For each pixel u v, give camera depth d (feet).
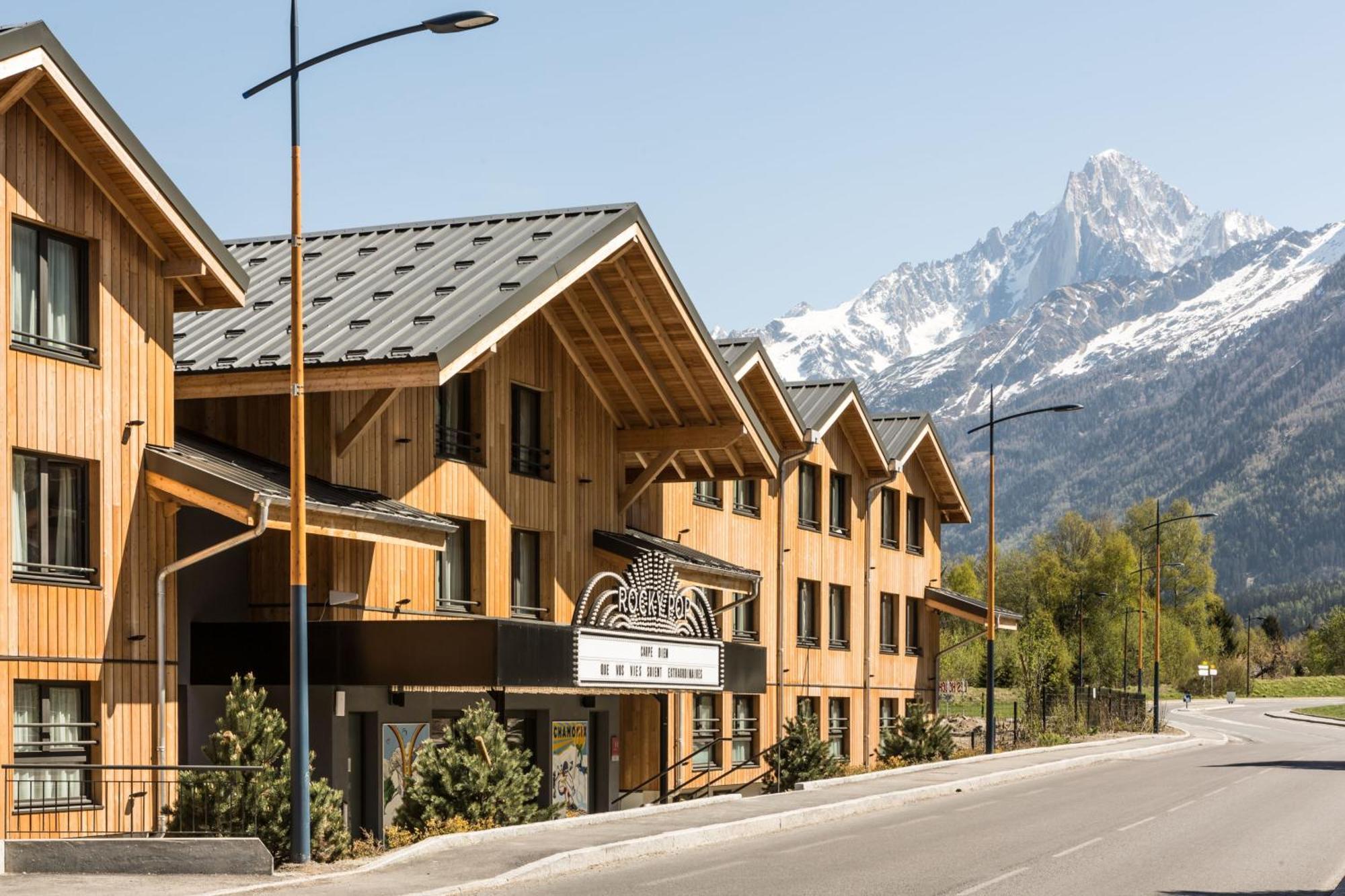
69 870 63.46
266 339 88.02
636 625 103.40
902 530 179.83
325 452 88.17
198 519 86.28
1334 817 100.37
